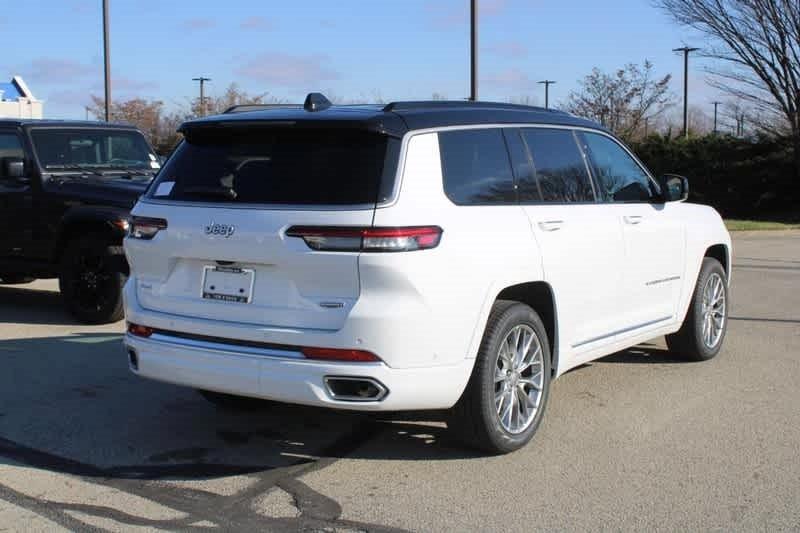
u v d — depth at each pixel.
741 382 6.87
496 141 5.36
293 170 4.78
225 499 4.61
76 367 7.37
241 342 4.74
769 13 29.56
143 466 5.10
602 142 6.45
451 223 4.73
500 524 4.27
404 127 4.78
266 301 4.69
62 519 4.35
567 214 5.67
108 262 9.01
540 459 5.16
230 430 5.75
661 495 4.62
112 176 10.12
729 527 4.24
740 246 18.64
